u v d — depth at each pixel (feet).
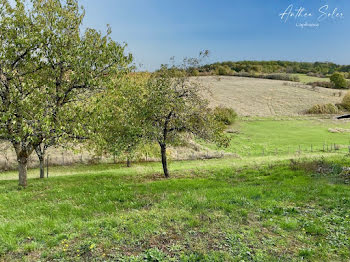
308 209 36.11
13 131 50.72
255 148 148.36
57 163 112.47
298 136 177.78
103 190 49.01
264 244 26.96
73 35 58.90
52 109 49.93
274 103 278.67
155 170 81.10
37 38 49.34
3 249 25.99
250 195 41.70
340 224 31.22
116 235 28.19
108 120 61.52
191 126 64.13
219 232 29.25
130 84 66.74
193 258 24.18
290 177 54.65
